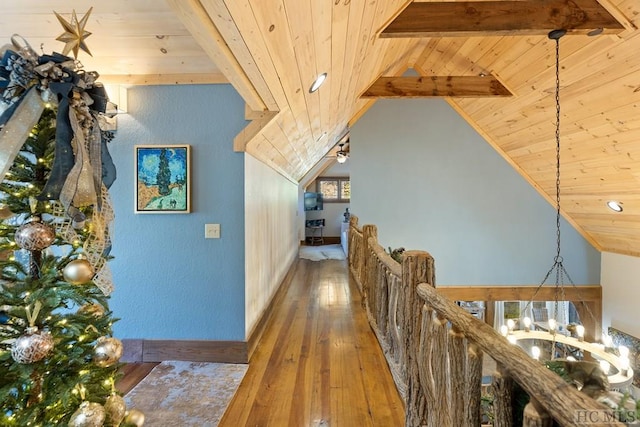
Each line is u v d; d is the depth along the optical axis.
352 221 5.58
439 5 2.61
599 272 5.42
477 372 1.22
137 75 2.62
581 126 3.67
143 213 2.69
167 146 2.66
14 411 1.10
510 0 2.58
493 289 5.39
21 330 1.10
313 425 1.95
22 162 1.15
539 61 3.35
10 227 1.15
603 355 2.89
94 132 1.23
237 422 1.96
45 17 1.94
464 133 5.33
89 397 1.21
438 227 5.38
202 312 2.72
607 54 2.79
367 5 2.11
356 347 2.99
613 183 4.09
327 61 2.40
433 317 1.59
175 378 2.45
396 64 4.56
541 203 5.35
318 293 4.83
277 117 2.68
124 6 1.88
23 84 1.07
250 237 2.89
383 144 5.36
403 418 2.02
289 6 1.46
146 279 2.71
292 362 2.71
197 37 1.38
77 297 1.16
